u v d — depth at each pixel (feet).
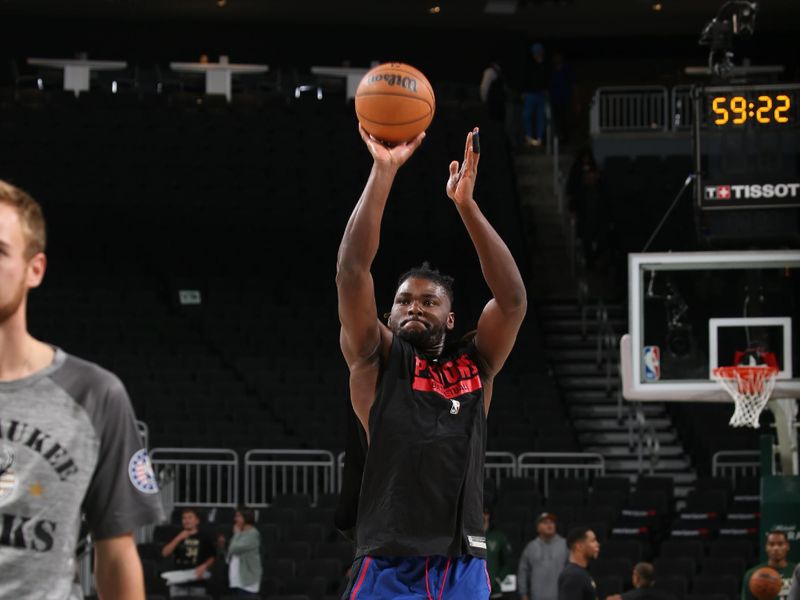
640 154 100.83
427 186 92.27
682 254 41.75
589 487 65.98
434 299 14.96
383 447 13.87
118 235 85.56
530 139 105.70
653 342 41.52
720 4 107.34
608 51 117.19
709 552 54.60
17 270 10.41
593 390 77.51
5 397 10.45
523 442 65.82
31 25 110.42
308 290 82.02
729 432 68.85
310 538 55.88
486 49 115.44
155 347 73.82
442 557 13.70
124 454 10.77
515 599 49.01
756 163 45.70
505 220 89.30
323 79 107.24
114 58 111.55
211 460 63.77
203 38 112.78
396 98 14.56
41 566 10.28
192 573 50.49
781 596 38.63
